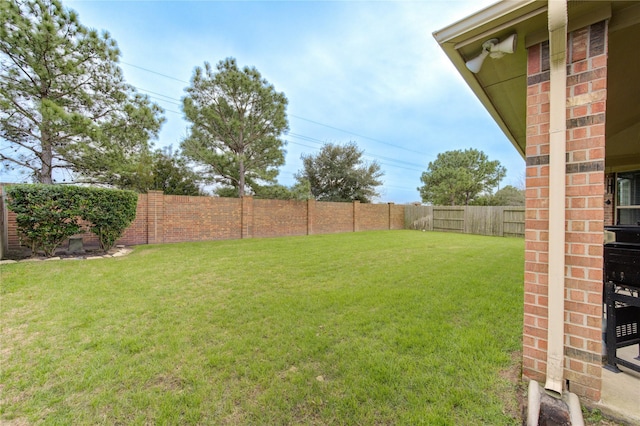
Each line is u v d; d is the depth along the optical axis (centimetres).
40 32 680
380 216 1684
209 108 1113
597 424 160
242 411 174
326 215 1429
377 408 175
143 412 173
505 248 853
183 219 1004
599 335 168
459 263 613
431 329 281
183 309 340
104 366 221
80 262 612
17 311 330
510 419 164
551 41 168
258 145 1216
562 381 178
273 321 306
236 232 1122
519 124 380
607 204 510
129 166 900
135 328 288
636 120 408
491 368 213
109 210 733
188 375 209
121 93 866
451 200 2084
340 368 217
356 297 380
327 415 170
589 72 169
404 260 649
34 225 636
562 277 176
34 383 200
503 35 191
